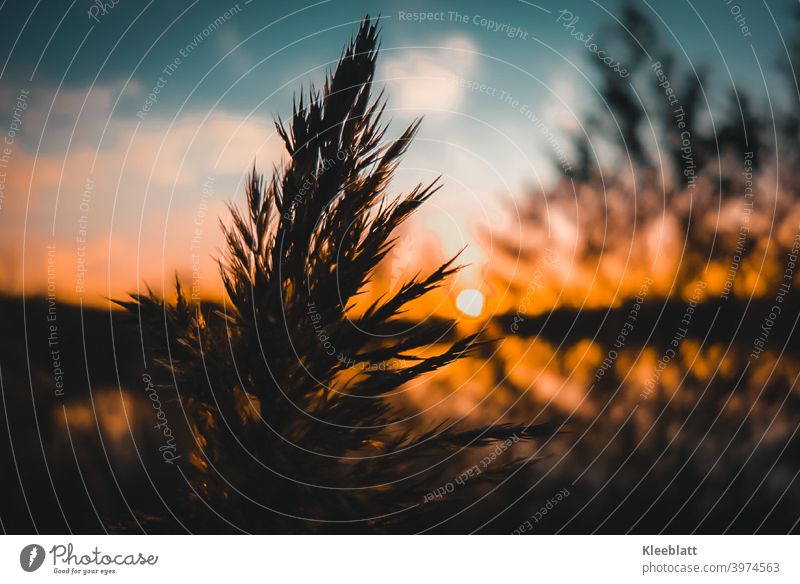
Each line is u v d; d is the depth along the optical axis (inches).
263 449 49.4
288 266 50.7
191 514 52.2
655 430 109.2
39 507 78.4
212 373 49.6
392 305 50.8
